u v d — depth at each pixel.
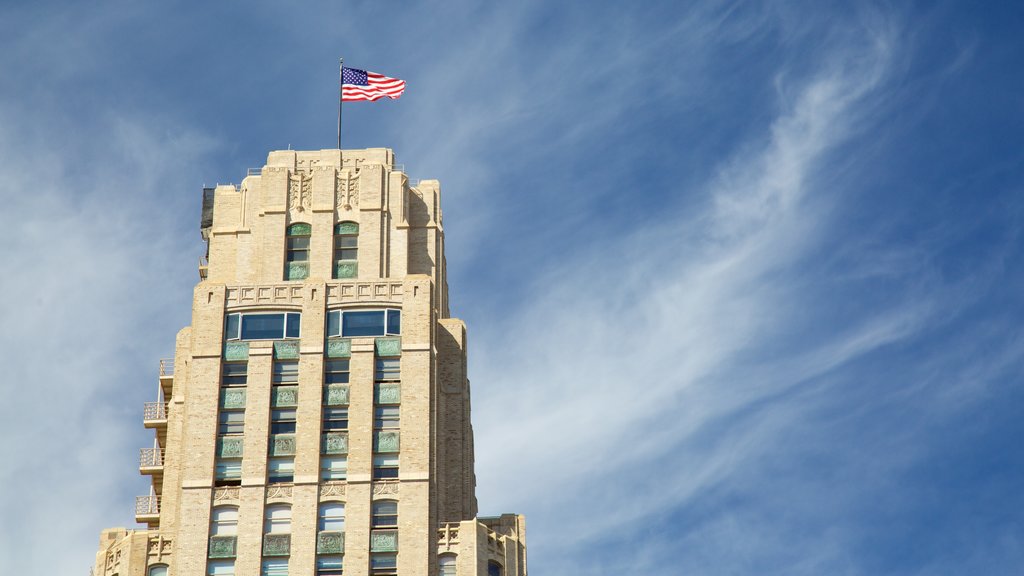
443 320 141.88
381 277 140.25
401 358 134.62
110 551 131.00
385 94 149.00
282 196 143.25
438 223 146.00
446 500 135.12
